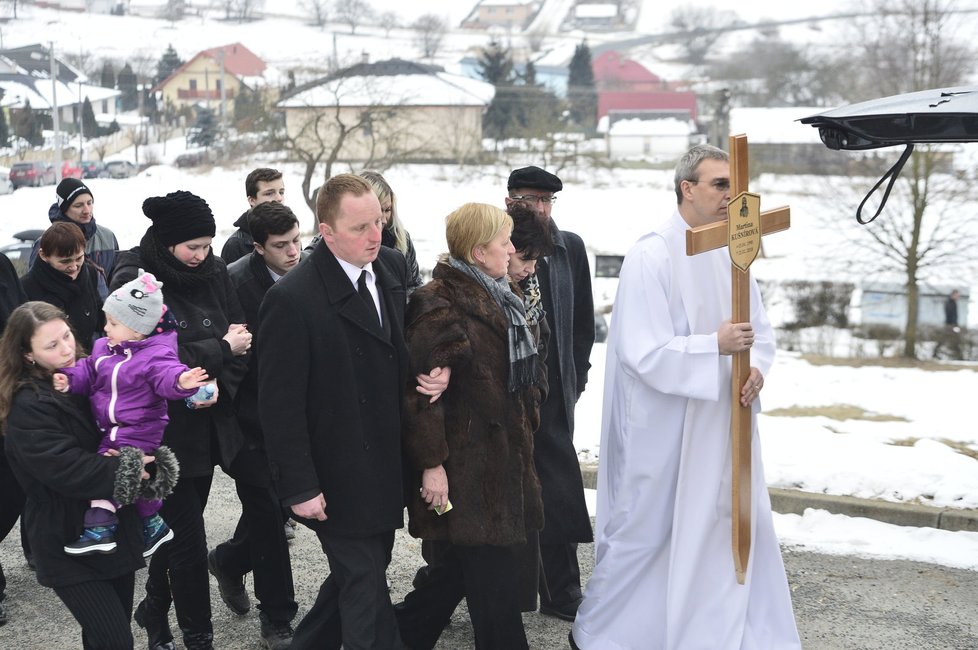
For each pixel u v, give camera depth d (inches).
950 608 184.7
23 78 2851.9
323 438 136.6
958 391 343.0
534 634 173.6
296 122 2246.6
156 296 137.8
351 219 133.2
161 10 6525.6
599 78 4352.9
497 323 143.5
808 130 2326.5
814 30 6013.8
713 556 152.3
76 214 263.1
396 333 140.3
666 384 146.4
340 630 145.3
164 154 2684.5
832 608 184.9
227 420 159.0
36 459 130.3
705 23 6633.9
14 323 134.1
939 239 639.8
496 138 2699.3
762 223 146.7
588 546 218.5
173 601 174.2
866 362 466.0
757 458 155.2
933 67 738.2
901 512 221.9
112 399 135.8
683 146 3070.9
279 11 7234.3
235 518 233.6
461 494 142.2
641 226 1894.7
